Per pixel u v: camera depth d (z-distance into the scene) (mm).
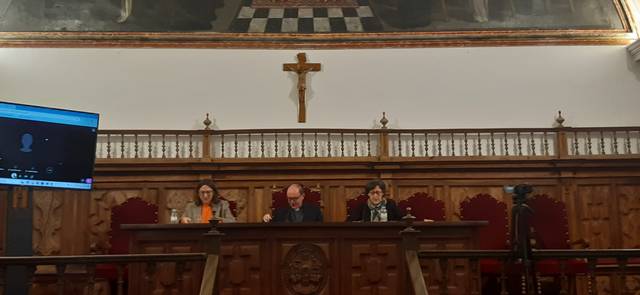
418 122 10078
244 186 9578
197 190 7566
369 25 10352
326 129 9867
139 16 10250
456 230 6125
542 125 10062
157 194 9508
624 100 10125
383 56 10258
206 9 10336
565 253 5094
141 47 10172
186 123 10016
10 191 5551
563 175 9539
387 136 9844
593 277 5105
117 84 10055
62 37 10094
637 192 9539
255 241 6062
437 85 10180
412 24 10352
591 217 9484
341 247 6039
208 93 10109
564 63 10211
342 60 10250
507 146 9859
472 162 9523
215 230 5395
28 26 10094
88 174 5914
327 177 9602
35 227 9203
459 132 9867
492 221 8133
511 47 10266
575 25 10289
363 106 10125
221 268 6008
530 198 8039
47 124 5691
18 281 4961
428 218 8211
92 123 5953
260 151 9922
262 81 10172
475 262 5758
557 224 7914
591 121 10070
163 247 6125
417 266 5227
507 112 10086
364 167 9555
